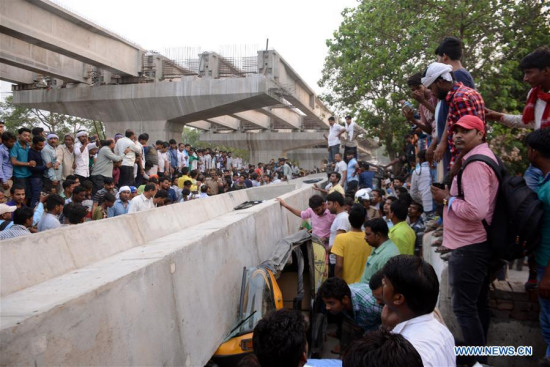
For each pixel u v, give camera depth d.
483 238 3.31
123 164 11.33
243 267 5.55
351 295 4.08
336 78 22.72
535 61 3.71
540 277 3.27
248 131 39.78
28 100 21.75
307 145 39.25
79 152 9.84
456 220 3.41
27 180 8.87
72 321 2.38
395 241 5.69
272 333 2.36
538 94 3.84
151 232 6.77
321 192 14.45
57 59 19.20
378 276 2.95
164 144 14.23
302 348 2.38
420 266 2.40
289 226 9.07
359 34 16.69
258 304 4.78
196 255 4.14
